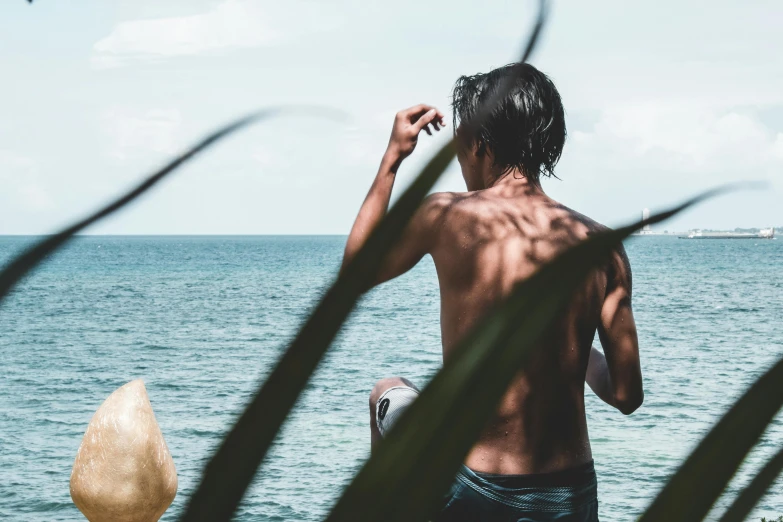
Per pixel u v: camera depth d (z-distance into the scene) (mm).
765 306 85938
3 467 32281
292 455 31109
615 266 2408
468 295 2332
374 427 2855
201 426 37344
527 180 2443
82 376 52875
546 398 2262
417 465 299
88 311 91062
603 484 25812
